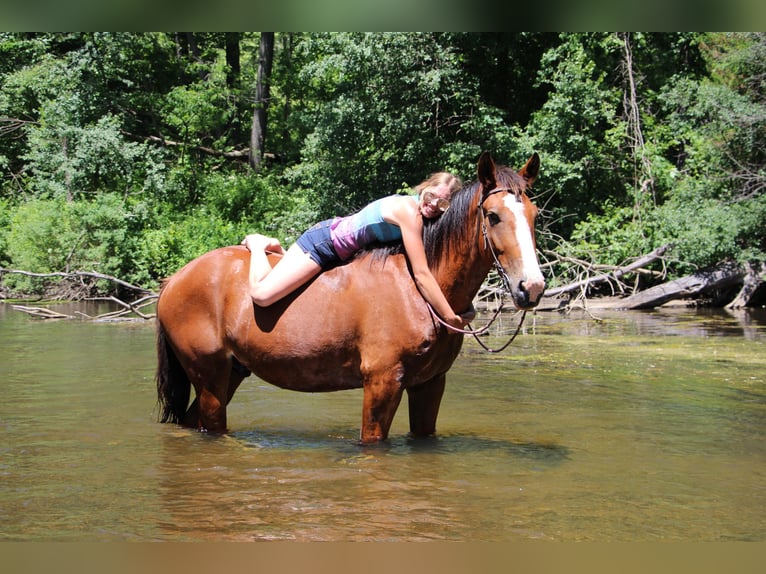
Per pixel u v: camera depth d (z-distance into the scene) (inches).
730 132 678.5
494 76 909.8
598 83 786.2
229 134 1222.3
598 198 794.2
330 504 168.7
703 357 394.6
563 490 179.5
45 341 462.6
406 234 205.2
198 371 232.1
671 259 677.3
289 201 981.8
